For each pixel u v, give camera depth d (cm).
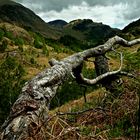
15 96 2312
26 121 689
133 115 902
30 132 679
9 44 9925
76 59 1073
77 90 2884
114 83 1275
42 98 781
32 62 6253
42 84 812
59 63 976
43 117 756
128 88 1139
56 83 873
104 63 1377
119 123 922
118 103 1009
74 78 1185
